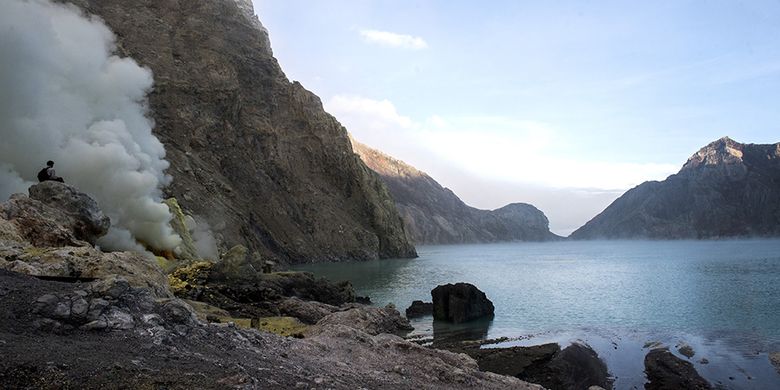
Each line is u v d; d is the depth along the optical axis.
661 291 55.88
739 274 76.12
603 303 46.66
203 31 115.19
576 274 83.06
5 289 11.02
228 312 26.84
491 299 50.22
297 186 116.94
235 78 110.44
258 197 103.94
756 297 48.78
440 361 16.66
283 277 40.16
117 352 9.70
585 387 20.91
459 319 36.16
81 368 8.48
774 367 23.30
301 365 12.49
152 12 110.06
